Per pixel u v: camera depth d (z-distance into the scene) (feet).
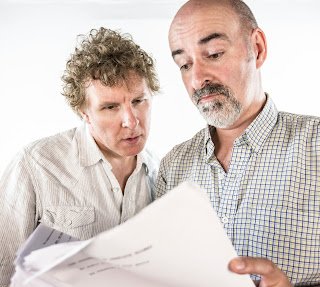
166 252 1.66
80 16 6.74
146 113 3.62
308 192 2.98
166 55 6.89
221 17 2.94
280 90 6.93
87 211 3.66
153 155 4.49
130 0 6.70
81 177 3.72
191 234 1.60
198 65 3.02
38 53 6.79
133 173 3.81
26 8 6.67
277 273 1.99
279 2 6.66
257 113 3.32
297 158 3.06
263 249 3.01
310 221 2.93
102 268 1.76
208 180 3.43
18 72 6.82
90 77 3.37
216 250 1.67
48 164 3.71
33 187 3.64
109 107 3.43
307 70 6.82
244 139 3.24
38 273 1.65
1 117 6.92
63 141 3.93
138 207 3.91
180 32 3.06
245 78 3.08
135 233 1.54
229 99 3.04
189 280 1.80
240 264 1.70
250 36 3.12
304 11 6.66
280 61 6.84
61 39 6.78
